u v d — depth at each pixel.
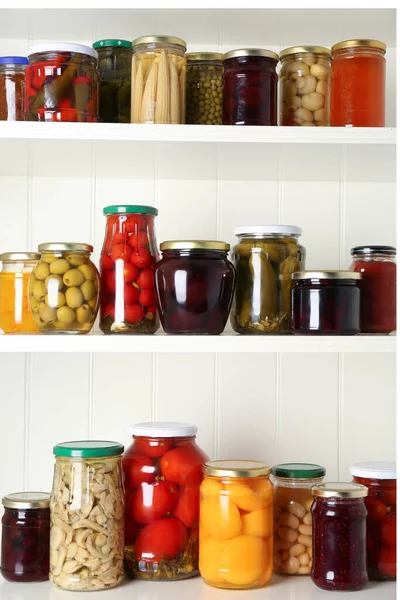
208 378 1.74
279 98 1.58
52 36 1.70
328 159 1.58
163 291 1.47
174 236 1.75
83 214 1.74
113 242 1.52
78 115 1.46
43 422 1.72
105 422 1.73
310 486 1.57
